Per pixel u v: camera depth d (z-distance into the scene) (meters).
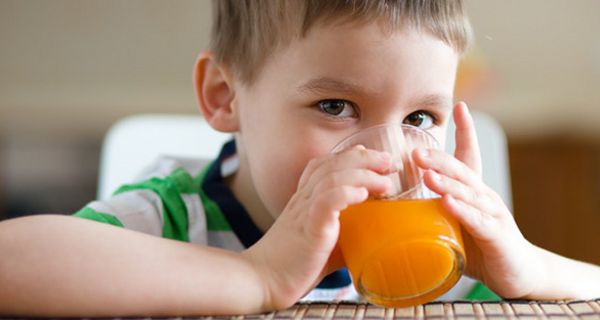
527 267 0.84
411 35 0.94
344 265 0.83
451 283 0.74
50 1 3.21
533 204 2.88
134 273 0.71
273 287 0.74
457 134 0.94
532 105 2.93
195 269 0.73
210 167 1.23
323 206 0.73
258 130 1.06
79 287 0.70
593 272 0.95
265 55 1.03
